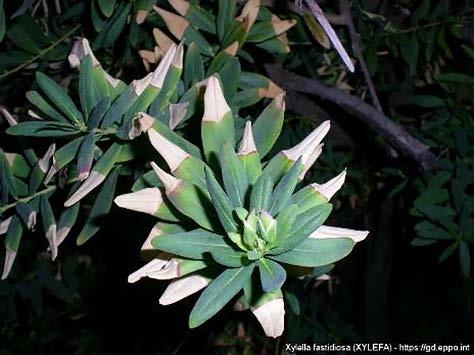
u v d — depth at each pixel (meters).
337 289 1.01
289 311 0.65
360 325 1.02
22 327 0.82
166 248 0.21
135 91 0.28
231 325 0.69
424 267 0.99
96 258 0.80
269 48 0.41
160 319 0.80
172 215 0.24
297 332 0.66
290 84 0.54
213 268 0.23
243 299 0.33
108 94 0.30
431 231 0.50
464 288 0.68
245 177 0.22
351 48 0.58
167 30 0.44
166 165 0.29
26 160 0.36
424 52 0.60
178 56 0.29
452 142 0.56
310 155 0.24
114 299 0.81
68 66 0.49
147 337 0.80
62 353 0.88
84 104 0.29
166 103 0.29
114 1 0.39
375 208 0.78
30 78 0.53
